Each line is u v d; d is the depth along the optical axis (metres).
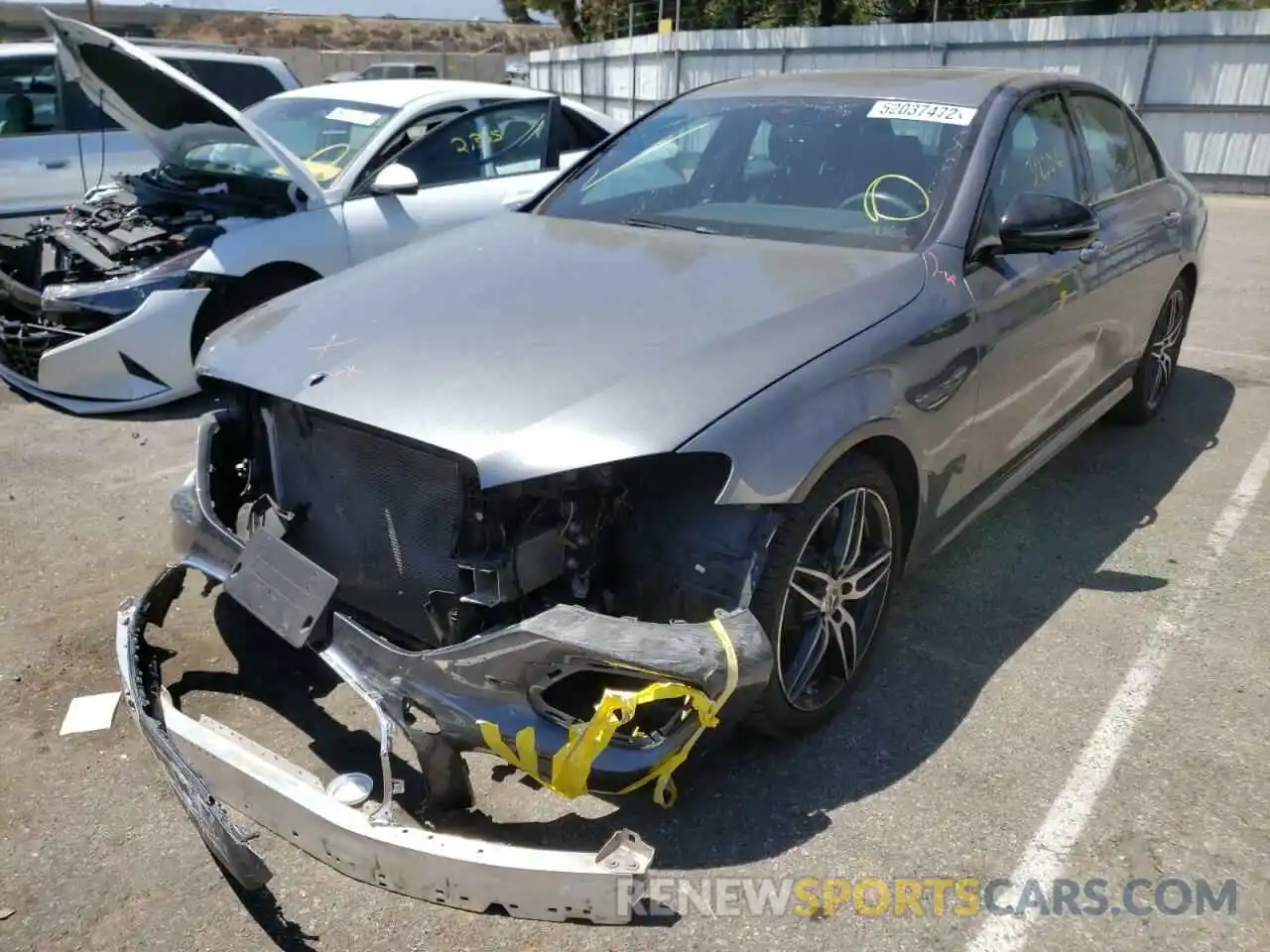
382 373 2.57
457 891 2.17
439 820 2.56
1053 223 3.18
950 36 18.45
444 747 2.36
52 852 2.47
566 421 2.33
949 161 3.41
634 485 2.48
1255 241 11.24
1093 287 3.95
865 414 2.65
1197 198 5.48
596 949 2.22
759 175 3.62
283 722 2.94
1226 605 3.67
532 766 2.25
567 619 2.23
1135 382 5.09
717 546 2.48
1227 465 4.96
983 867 2.46
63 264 5.91
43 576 3.78
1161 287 4.82
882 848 2.52
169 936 2.25
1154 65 16.22
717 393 2.43
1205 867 2.47
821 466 2.53
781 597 2.55
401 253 3.46
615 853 2.19
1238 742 2.92
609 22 29.95
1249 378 6.33
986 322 3.20
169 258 5.51
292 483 2.86
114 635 3.38
